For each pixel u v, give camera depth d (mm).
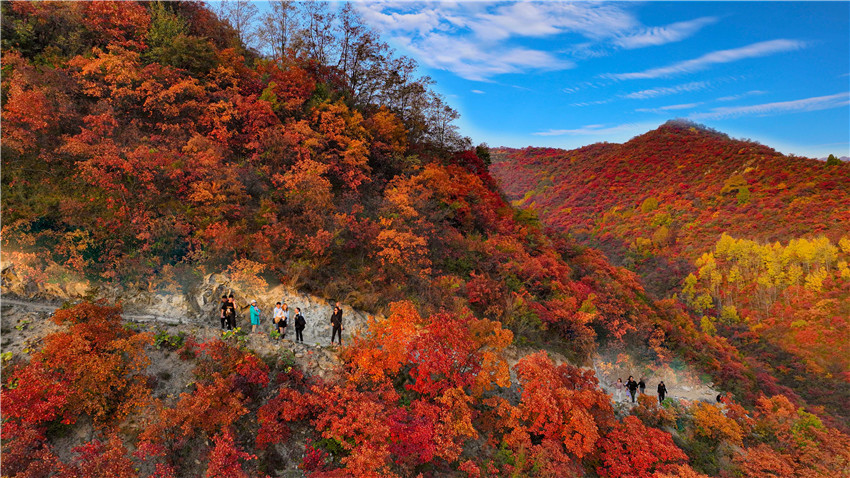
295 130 20797
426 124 38781
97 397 8625
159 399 9352
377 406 10062
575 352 21938
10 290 10781
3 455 6871
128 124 16469
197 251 13484
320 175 20672
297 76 24641
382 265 18375
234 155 19109
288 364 11742
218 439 8555
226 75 20938
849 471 18984
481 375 12602
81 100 15781
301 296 14641
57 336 8789
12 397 7414
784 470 17359
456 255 23719
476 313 19969
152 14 20906
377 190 25156
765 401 24625
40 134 13398
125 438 8617
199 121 18234
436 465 10961
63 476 6918
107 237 12461
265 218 15977
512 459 12070
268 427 9516
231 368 10617
